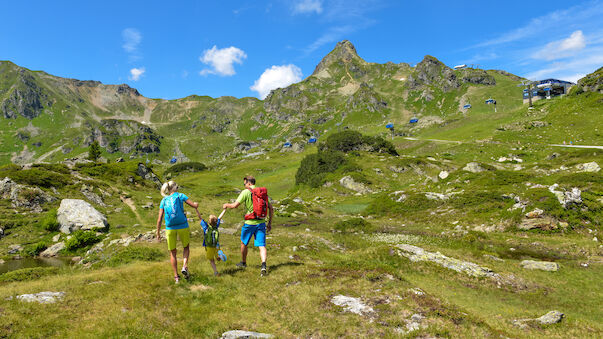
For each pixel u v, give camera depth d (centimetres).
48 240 3073
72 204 3416
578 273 1620
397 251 1833
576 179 3425
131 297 791
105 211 3988
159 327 639
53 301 753
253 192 1031
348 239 2811
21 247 2858
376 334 609
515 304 1234
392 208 4434
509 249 2227
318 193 7800
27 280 1239
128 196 4741
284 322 679
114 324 639
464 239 2528
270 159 18462
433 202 4156
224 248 1872
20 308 684
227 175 14462
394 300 764
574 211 2583
